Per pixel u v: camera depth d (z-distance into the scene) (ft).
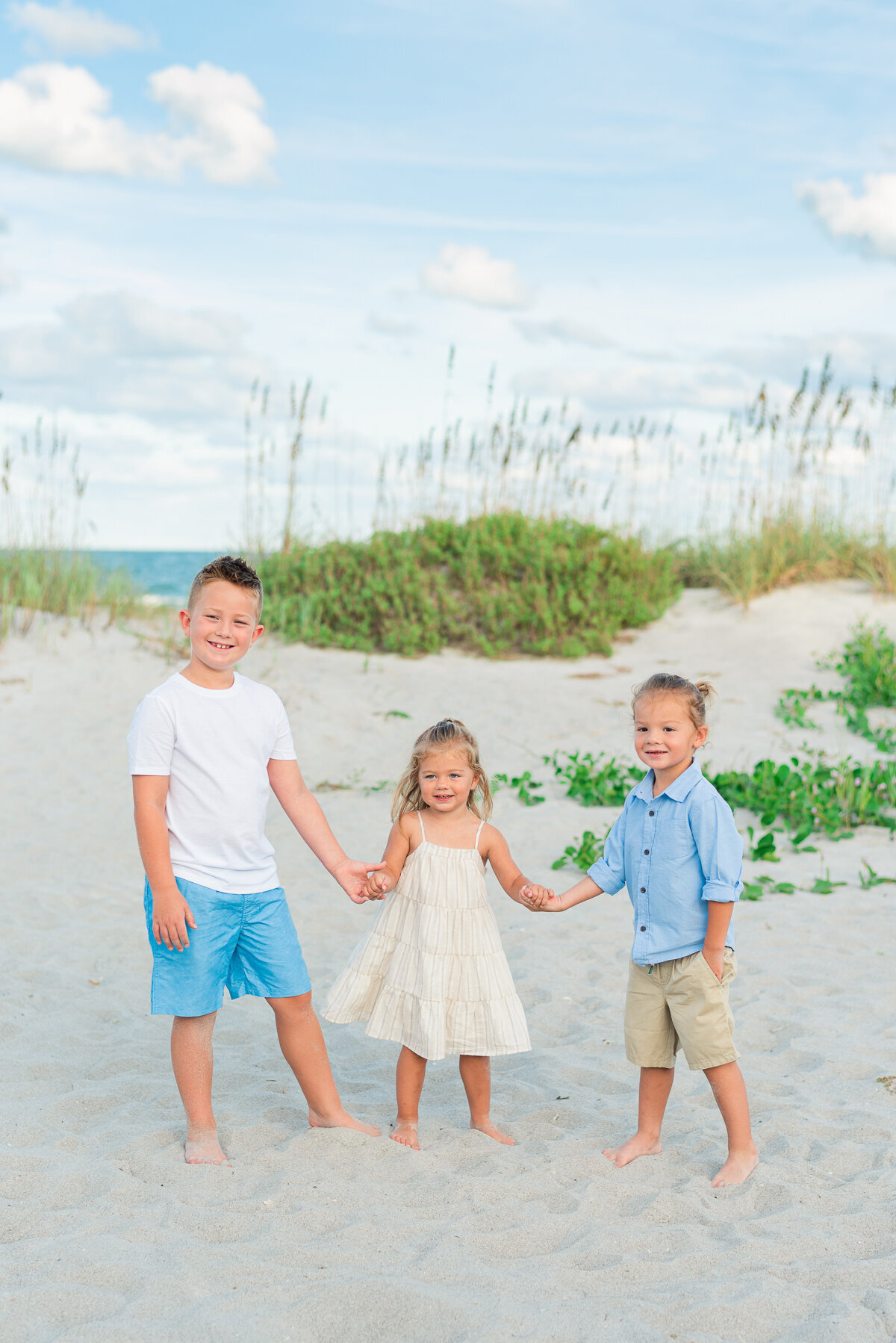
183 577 117.29
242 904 10.30
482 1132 10.82
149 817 9.92
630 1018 10.42
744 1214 9.14
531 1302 7.67
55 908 18.49
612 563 43.57
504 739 31.07
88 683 35.06
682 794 10.12
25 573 41.29
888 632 38.24
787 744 29.43
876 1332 7.22
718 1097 9.95
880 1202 9.20
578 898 10.74
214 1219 8.81
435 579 42.91
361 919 18.24
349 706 33.88
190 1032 10.11
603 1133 10.88
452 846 10.69
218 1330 7.21
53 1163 9.84
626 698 34.68
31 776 27.89
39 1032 13.39
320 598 41.98
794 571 43.83
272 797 26.50
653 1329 7.31
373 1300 7.59
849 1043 12.98
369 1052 13.28
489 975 10.52
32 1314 7.44
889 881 19.51
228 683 10.66
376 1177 9.71
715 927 9.78
